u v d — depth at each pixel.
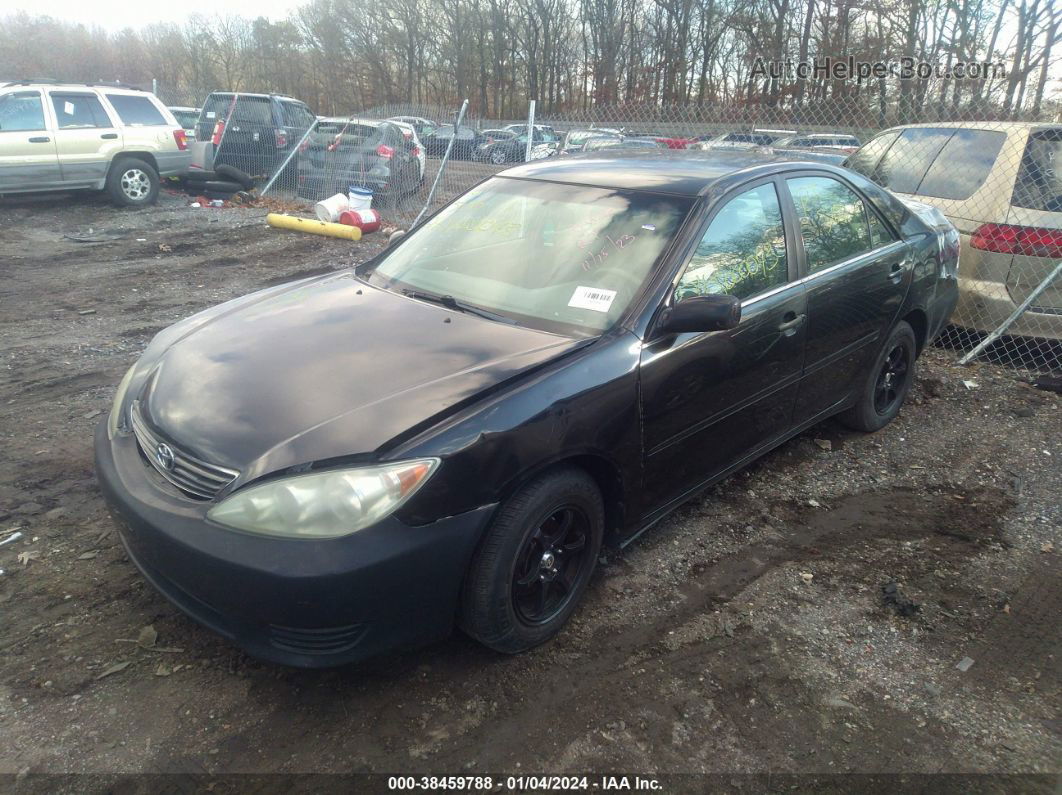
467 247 3.63
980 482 4.24
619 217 3.38
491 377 2.62
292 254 9.67
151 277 8.33
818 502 3.98
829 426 4.89
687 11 40.12
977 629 3.04
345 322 3.10
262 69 53.97
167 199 13.42
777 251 3.62
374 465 2.29
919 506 3.97
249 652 2.38
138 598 2.98
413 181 12.22
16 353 5.71
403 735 2.42
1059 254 5.55
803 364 3.80
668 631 2.95
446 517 2.36
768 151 4.27
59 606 2.91
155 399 2.75
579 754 2.38
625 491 2.99
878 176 7.09
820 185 4.07
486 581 2.52
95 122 11.92
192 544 2.28
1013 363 6.05
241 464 2.36
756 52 34.59
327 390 2.59
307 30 53.22
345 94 55.25
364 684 2.62
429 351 2.82
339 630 2.31
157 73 51.56
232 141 13.98
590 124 10.80
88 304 7.21
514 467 2.48
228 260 9.25
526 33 49.31
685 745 2.43
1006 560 3.51
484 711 2.53
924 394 5.43
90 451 4.17
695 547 3.52
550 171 3.93
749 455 3.72
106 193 13.05
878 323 4.31
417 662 2.73
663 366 2.99
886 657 2.86
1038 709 2.64
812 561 3.46
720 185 3.46
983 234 5.88
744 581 3.29
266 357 2.83
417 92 54.19
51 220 11.30
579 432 2.68
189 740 2.37
